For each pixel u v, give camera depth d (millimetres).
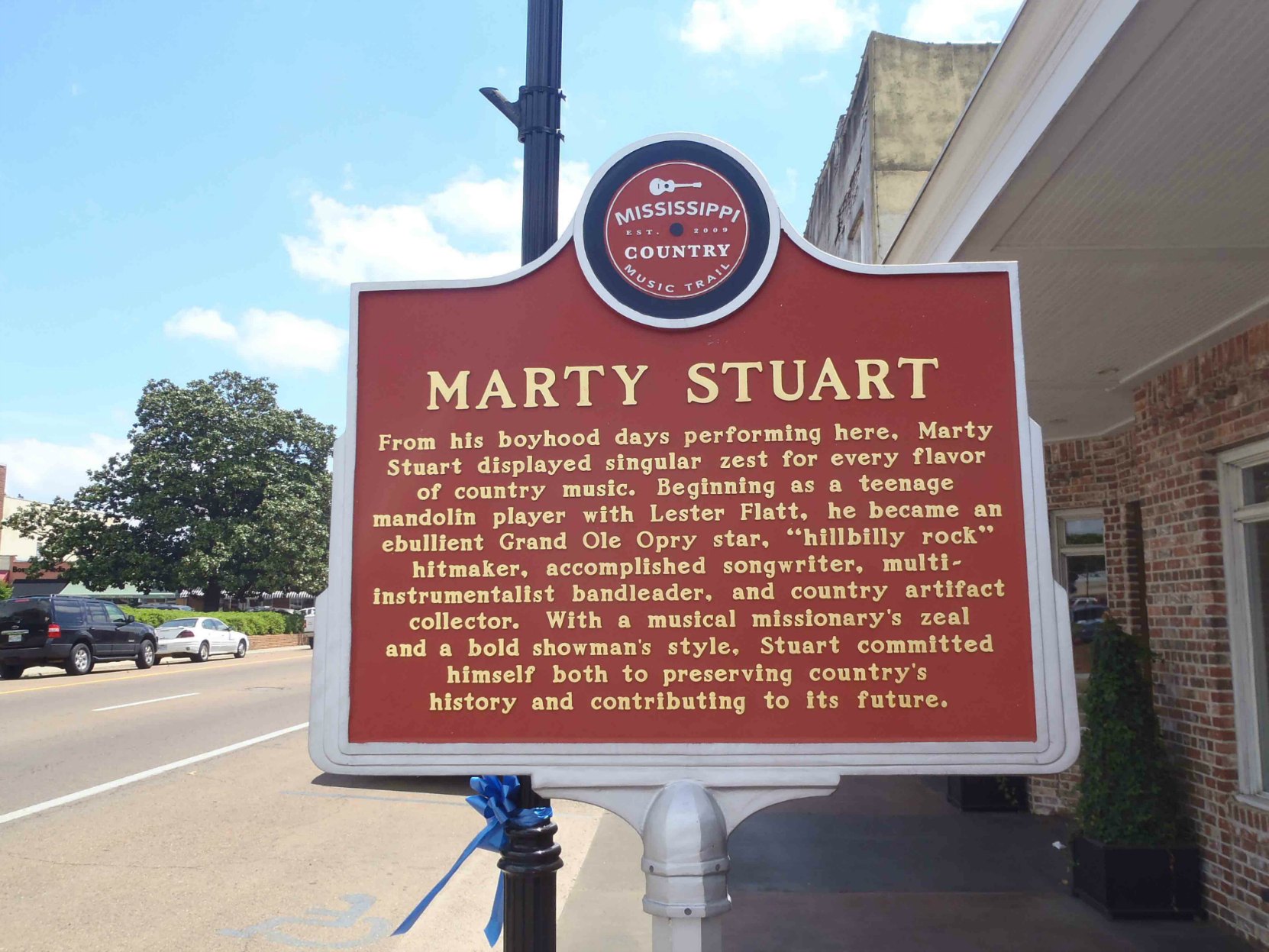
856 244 14125
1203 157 3697
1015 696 2799
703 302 3020
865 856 7191
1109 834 5695
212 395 39375
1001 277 2992
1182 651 5781
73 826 7637
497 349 3062
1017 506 2891
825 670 2844
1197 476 5641
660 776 2803
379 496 3016
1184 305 5074
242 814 8242
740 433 2977
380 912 5848
